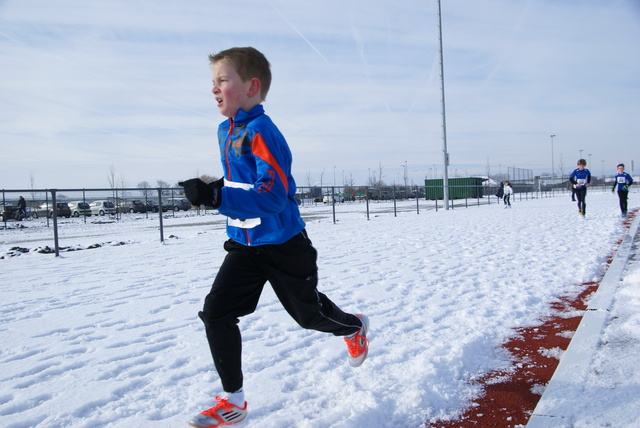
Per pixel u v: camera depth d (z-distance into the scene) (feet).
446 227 39.83
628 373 8.23
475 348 10.18
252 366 9.52
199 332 12.16
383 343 10.61
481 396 8.09
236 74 6.80
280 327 12.27
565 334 11.12
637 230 30.73
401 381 8.48
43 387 8.75
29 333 12.34
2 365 9.97
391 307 13.88
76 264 25.02
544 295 14.90
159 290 17.47
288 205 6.95
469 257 22.91
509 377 8.85
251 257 6.98
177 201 104.22
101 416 7.52
